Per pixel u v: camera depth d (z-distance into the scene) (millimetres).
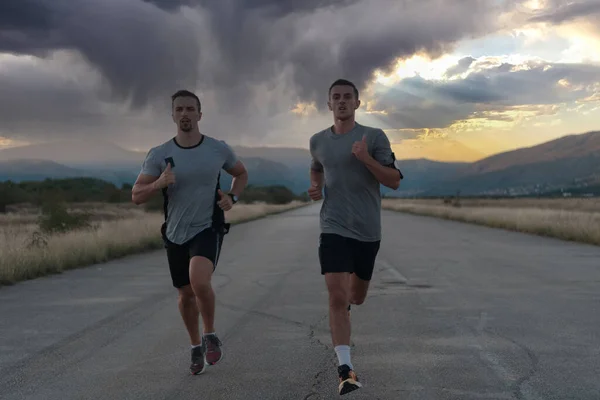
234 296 9281
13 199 48188
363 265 5188
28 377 5129
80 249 14359
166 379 5039
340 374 4387
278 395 4594
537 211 34531
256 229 28719
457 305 8312
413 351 5859
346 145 4957
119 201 61812
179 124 5184
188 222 5121
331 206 5008
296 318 7551
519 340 6266
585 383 4812
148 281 11227
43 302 8914
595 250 16453
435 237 21562
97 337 6613
